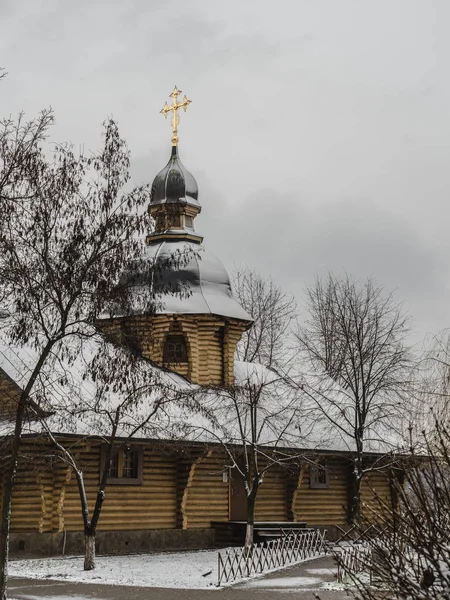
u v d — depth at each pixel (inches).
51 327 792.3
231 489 1328.7
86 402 973.8
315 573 935.0
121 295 810.8
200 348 1401.3
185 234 1472.7
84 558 966.4
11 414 1016.2
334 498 1448.1
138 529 1177.4
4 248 751.7
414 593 316.8
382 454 1421.0
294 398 1350.9
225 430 1187.3
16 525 1106.1
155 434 1011.3
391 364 1445.6
